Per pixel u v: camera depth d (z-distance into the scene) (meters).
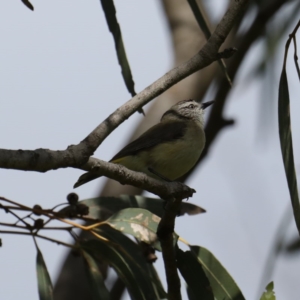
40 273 8.97
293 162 7.84
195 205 9.88
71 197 8.92
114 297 12.36
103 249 9.52
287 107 8.01
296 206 7.69
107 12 8.73
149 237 8.85
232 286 9.16
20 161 6.14
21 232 8.58
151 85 7.39
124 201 10.01
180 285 8.56
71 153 6.51
